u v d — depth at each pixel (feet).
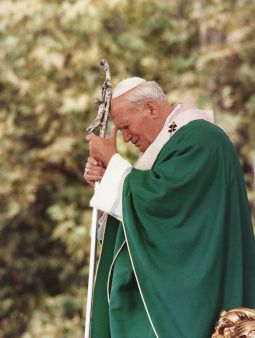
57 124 127.85
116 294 49.47
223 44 132.46
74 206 127.75
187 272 47.83
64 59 127.24
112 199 49.75
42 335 123.24
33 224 131.54
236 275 49.03
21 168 129.59
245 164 129.49
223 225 48.75
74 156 128.36
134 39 129.59
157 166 49.42
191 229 48.29
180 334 47.34
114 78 126.52
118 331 48.88
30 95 129.29
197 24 134.10
